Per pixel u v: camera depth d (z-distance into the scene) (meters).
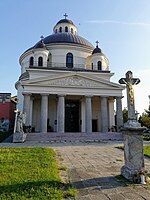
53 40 45.97
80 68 43.00
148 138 29.34
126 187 6.55
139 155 7.49
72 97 38.84
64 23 53.06
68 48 44.78
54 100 40.72
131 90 8.34
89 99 35.09
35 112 39.44
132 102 8.23
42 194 5.56
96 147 18.73
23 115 28.41
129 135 7.64
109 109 39.56
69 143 23.88
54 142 25.14
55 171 8.33
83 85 35.16
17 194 5.52
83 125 39.16
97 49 44.94
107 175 8.11
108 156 13.35
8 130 43.66
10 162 10.13
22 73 47.81
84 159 12.09
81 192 6.13
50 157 11.81
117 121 35.47
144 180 7.04
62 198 5.55
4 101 45.34
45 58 41.56
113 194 5.95
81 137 28.38
